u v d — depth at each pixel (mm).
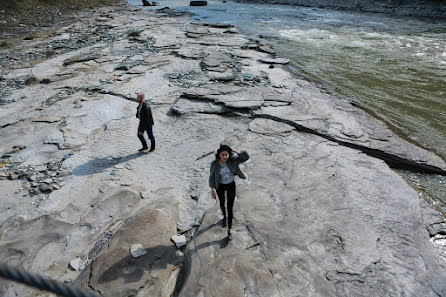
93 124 9867
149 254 4934
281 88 12523
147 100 11531
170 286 4590
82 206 6414
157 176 7348
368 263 4984
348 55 18016
